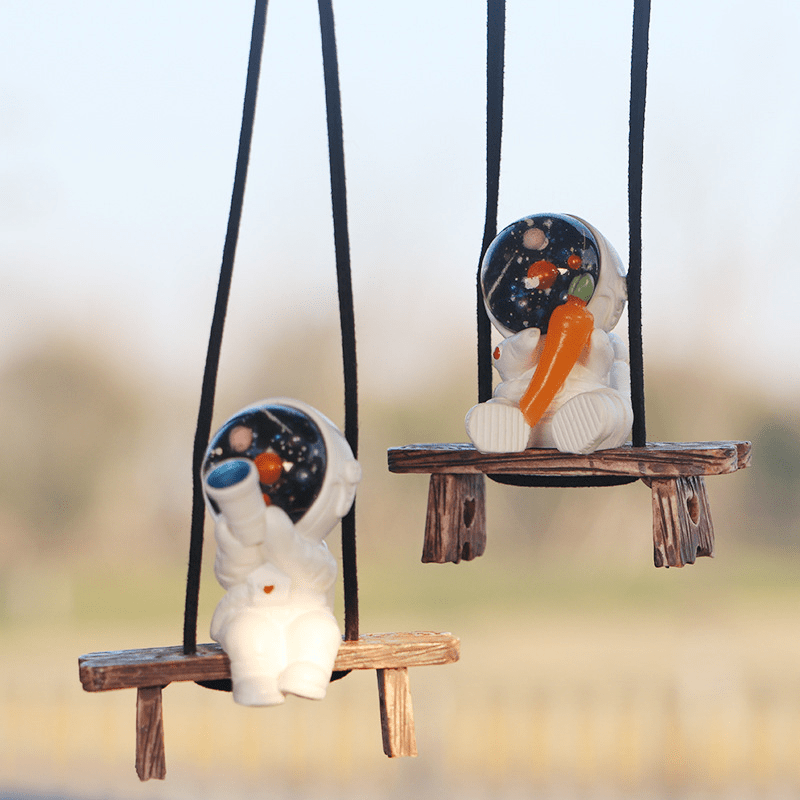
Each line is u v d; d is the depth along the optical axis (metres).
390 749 2.72
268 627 2.51
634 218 2.92
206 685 2.77
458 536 3.37
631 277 2.94
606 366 2.99
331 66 2.76
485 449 2.93
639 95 2.88
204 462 2.61
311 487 2.58
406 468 3.21
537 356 2.95
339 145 2.75
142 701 2.62
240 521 2.47
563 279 2.94
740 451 3.06
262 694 2.45
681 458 2.89
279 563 2.55
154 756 2.61
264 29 2.77
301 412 2.64
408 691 2.75
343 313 2.73
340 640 2.58
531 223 3.00
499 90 3.08
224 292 2.71
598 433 2.84
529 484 3.11
